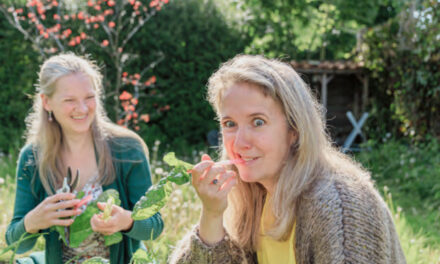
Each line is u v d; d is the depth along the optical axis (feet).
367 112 30.83
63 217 5.97
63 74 7.02
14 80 25.91
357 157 23.24
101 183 7.43
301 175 4.58
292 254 4.78
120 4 25.39
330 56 49.34
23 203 7.41
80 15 21.72
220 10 29.55
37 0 21.12
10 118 26.32
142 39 27.37
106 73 25.93
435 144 21.56
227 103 4.58
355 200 4.28
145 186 7.63
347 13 36.19
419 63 23.58
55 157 7.41
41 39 24.61
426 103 23.09
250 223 5.40
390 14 49.96
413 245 10.21
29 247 7.19
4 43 25.53
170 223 10.72
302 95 4.62
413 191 18.01
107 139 7.60
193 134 29.68
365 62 29.63
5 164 19.40
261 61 4.71
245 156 4.62
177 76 28.96
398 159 21.36
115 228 6.00
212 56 29.01
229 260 4.99
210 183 4.64
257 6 28.81
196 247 4.95
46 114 7.36
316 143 4.63
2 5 25.09
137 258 4.68
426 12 22.75
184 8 28.35
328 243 4.20
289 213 4.63
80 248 7.07
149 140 27.73
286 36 32.07
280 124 4.57
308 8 28.45
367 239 4.15
